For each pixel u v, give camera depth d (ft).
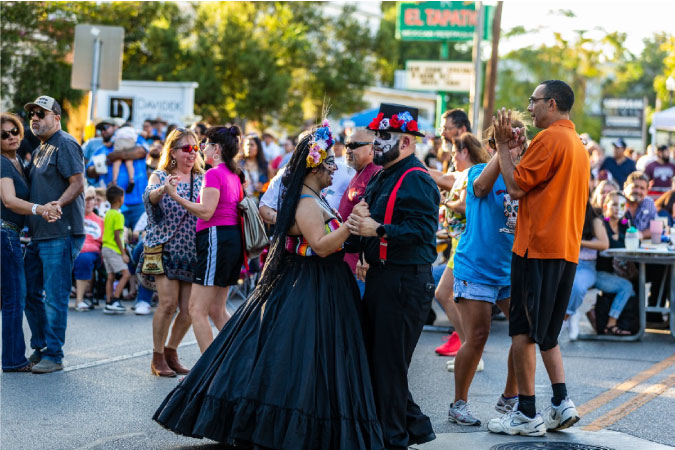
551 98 23.22
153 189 29.07
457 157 29.86
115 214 43.73
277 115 131.75
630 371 31.91
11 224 29.86
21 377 29.30
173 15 126.52
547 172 22.71
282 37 134.82
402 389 20.61
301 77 143.23
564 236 22.84
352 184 27.86
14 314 30.04
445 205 30.55
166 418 20.65
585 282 38.27
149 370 30.58
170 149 29.55
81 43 52.49
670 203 56.29
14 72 99.71
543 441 22.86
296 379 19.84
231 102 125.39
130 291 48.80
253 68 123.85
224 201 27.61
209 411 20.06
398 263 20.74
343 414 19.80
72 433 23.00
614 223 40.60
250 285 47.37
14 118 29.78
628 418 25.30
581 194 23.25
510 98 210.79
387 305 20.62
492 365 32.71
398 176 21.02
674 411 26.14
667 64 106.52
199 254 27.48
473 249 24.41
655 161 71.77
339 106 143.02
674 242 39.73
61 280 30.25
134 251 44.04
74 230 30.32
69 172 29.84
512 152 24.81
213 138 27.76
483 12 68.18
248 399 19.79
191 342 36.09
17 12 97.81
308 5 147.43
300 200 20.84
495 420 23.72
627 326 38.88
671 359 34.24
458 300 24.70
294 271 20.80
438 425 24.45
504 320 43.29
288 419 19.66
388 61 159.74
